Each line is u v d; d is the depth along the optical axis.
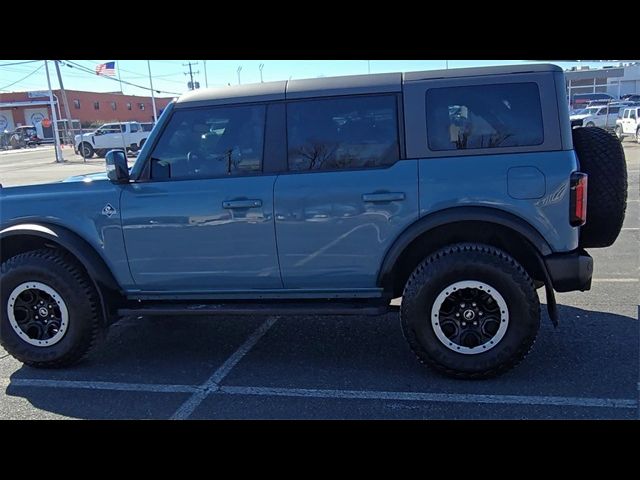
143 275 3.98
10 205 4.08
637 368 3.71
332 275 3.76
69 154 35.91
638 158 17.02
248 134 3.80
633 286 5.45
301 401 3.47
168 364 4.14
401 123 3.61
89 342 4.07
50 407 3.54
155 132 3.91
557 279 3.51
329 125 3.70
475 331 3.58
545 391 3.45
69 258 4.08
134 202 3.88
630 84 45.78
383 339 4.46
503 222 3.46
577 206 3.44
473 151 3.54
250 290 3.90
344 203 3.62
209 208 3.78
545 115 3.47
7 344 4.12
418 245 3.79
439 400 3.41
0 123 61.25
